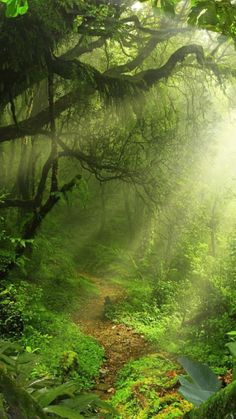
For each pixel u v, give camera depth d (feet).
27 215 55.11
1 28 33.60
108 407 5.20
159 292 59.88
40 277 58.85
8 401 3.77
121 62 56.80
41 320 42.45
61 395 5.26
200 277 47.29
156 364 35.53
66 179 77.46
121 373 36.11
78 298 60.34
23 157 58.80
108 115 49.42
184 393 4.81
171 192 59.11
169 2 7.89
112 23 39.29
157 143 54.13
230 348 4.78
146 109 53.83
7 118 63.57
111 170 53.83
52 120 44.88
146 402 27.53
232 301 38.88
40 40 36.73
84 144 51.96
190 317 45.70
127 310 57.41
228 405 4.00
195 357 34.22
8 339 33.32
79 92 44.91
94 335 48.80
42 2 31.63
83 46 44.14
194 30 44.93
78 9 37.06
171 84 60.64
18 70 38.45
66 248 88.22
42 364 29.45
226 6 7.06
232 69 51.72
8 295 38.17
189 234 63.67
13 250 41.34
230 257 43.57
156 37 45.24
